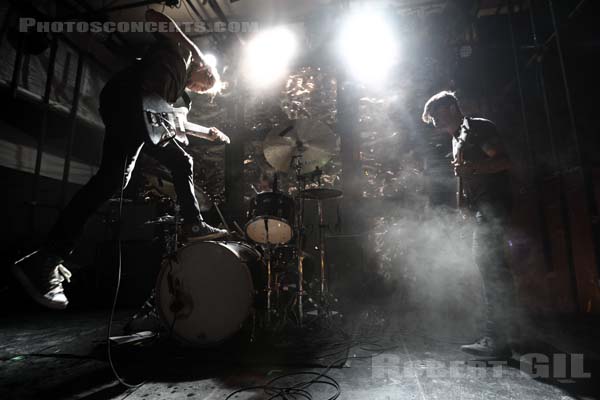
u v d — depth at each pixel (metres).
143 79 1.67
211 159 6.36
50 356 2.10
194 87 2.10
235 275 2.43
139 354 2.14
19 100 4.80
